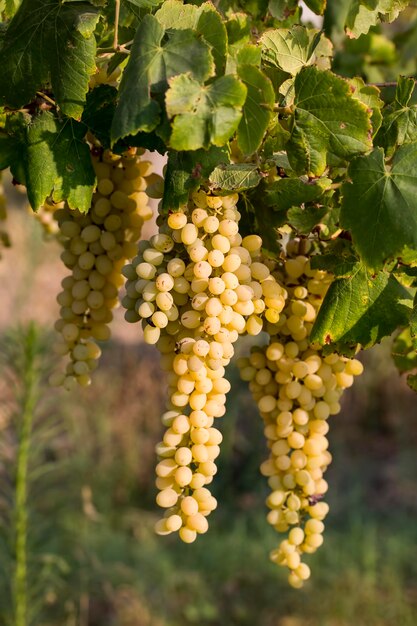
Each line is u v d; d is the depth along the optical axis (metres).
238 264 1.01
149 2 1.03
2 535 1.91
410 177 1.02
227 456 3.45
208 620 2.78
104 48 1.05
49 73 1.04
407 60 1.41
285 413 1.10
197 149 0.98
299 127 1.02
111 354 4.01
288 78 1.08
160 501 1.00
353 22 1.17
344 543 3.06
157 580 2.87
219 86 0.95
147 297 0.99
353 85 1.06
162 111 0.96
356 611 2.76
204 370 1.00
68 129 1.06
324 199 1.06
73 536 2.69
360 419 4.00
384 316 1.05
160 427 3.77
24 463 1.85
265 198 1.06
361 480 3.65
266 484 3.56
